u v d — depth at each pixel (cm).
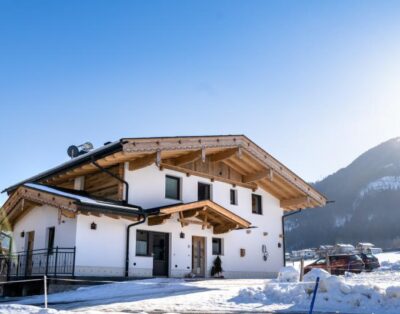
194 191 2044
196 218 1978
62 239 1683
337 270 2108
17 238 1961
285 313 911
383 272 1956
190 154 1923
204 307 1009
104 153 1705
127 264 1719
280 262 2394
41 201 1691
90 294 1319
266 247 2341
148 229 1822
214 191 2141
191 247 1973
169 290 1323
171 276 1867
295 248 10944
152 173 1881
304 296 1048
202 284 1484
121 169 1775
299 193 2397
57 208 1755
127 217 1706
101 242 1672
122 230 1739
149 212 1734
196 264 1995
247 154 2130
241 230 2238
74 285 1535
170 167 1950
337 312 905
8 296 1712
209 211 1920
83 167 1808
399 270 2127
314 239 11219
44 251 1762
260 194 2394
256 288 1170
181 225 1948
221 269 2062
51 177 1980
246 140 2098
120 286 1434
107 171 1741
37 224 1853
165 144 1753
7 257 1859
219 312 936
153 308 1003
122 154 1669
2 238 1984
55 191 1711
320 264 2161
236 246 2191
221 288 1351
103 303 1108
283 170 2269
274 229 2414
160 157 1733
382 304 938
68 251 1630
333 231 11244
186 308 998
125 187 1766
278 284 1161
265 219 2378
